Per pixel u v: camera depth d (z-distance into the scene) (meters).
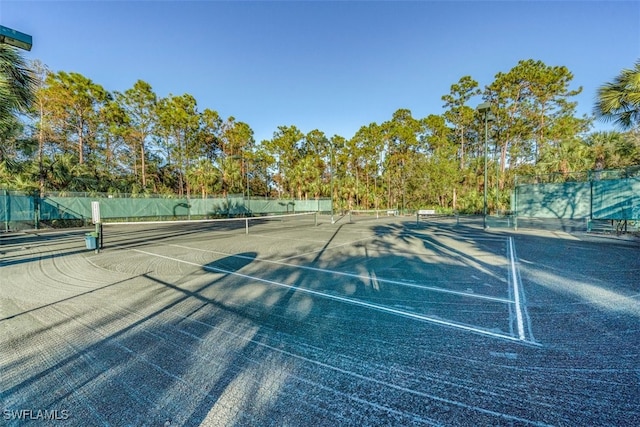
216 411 2.01
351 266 6.62
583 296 4.37
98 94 31.05
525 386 2.25
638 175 11.76
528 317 3.61
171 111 35.91
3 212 16.05
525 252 8.05
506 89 36.25
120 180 28.16
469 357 2.69
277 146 51.16
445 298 4.38
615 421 1.88
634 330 3.21
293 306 4.08
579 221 17.19
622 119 9.52
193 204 26.62
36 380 2.39
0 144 7.78
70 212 19.45
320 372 2.47
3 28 6.06
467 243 9.93
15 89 6.82
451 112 41.97
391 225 18.22
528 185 18.11
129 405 2.08
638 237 10.50
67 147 29.73
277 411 2.01
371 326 3.40
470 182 33.72
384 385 2.29
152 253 8.55
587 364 2.55
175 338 3.12
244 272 6.11
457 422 1.89
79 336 3.19
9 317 3.73
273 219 27.52
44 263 7.17
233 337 3.14
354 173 49.53
